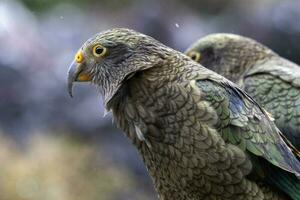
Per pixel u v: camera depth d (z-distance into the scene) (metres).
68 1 20.14
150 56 7.42
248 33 18.47
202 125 7.23
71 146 15.67
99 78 7.59
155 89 7.31
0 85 16.89
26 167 15.09
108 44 7.53
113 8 19.56
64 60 17.80
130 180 15.38
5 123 16.44
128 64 7.43
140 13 18.95
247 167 7.26
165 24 18.59
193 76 7.39
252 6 18.89
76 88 16.59
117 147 15.77
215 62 10.22
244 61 10.02
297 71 9.35
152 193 15.41
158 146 7.38
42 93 16.84
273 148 7.44
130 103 7.40
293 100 9.04
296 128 8.91
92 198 14.91
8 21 18.59
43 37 18.52
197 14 19.28
